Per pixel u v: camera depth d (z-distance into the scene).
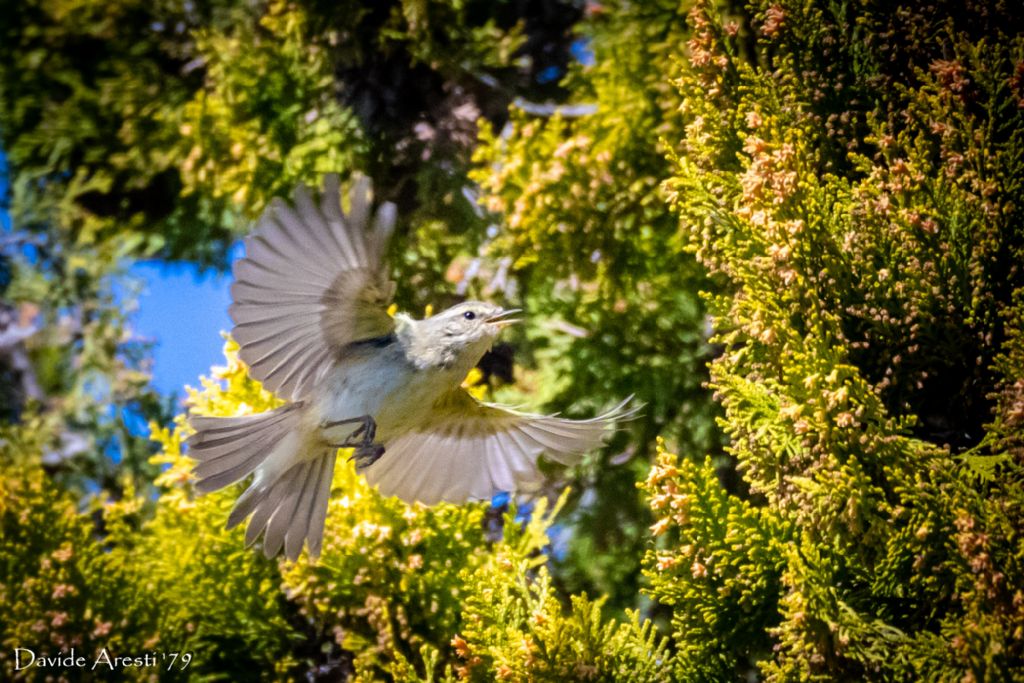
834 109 4.25
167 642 5.19
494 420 4.75
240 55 6.22
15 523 5.32
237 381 5.33
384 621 4.91
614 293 5.76
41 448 6.10
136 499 5.96
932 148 4.05
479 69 6.25
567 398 5.91
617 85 5.62
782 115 4.21
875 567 3.67
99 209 7.03
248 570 5.27
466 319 4.39
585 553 5.78
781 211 3.91
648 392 5.71
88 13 6.79
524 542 5.01
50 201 6.86
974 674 3.36
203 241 6.93
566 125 5.72
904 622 3.72
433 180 6.09
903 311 3.87
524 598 4.38
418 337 4.32
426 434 4.79
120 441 6.57
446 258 6.05
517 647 4.07
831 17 4.32
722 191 4.17
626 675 4.06
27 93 6.96
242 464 4.29
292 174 6.11
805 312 3.93
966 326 3.87
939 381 3.96
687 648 4.02
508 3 6.55
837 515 3.70
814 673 3.68
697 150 4.34
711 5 4.36
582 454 4.79
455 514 5.04
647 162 5.62
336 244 3.95
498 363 6.03
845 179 4.04
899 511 3.59
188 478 5.36
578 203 5.62
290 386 4.28
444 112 6.21
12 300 6.88
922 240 3.85
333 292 4.08
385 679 4.91
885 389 3.92
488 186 5.77
